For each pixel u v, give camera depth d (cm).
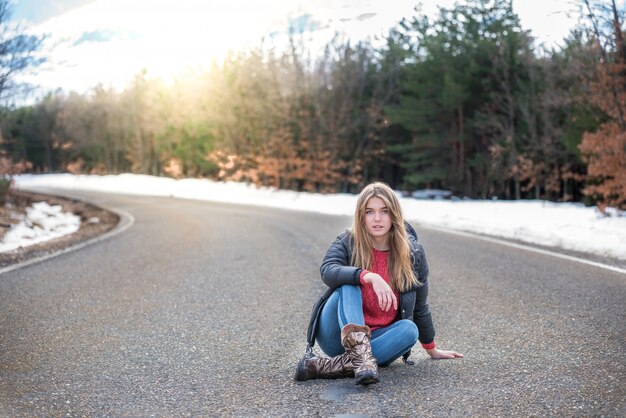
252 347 485
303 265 927
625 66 1459
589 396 351
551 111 2773
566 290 688
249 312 618
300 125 3544
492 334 511
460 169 3406
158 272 887
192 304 662
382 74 3881
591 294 661
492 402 345
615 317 554
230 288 754
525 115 2780
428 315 416
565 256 943
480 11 3350
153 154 5981
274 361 444
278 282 790
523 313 585
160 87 5278
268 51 3941
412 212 1839
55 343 503
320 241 1228
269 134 3703
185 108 4803
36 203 2709
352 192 3988
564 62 2617
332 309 386
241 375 411
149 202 2922
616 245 966
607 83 1490
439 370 410
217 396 369
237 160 3950
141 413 342
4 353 473
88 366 436
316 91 3719
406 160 4103
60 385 393
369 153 3712
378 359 391
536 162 2800
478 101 3362
